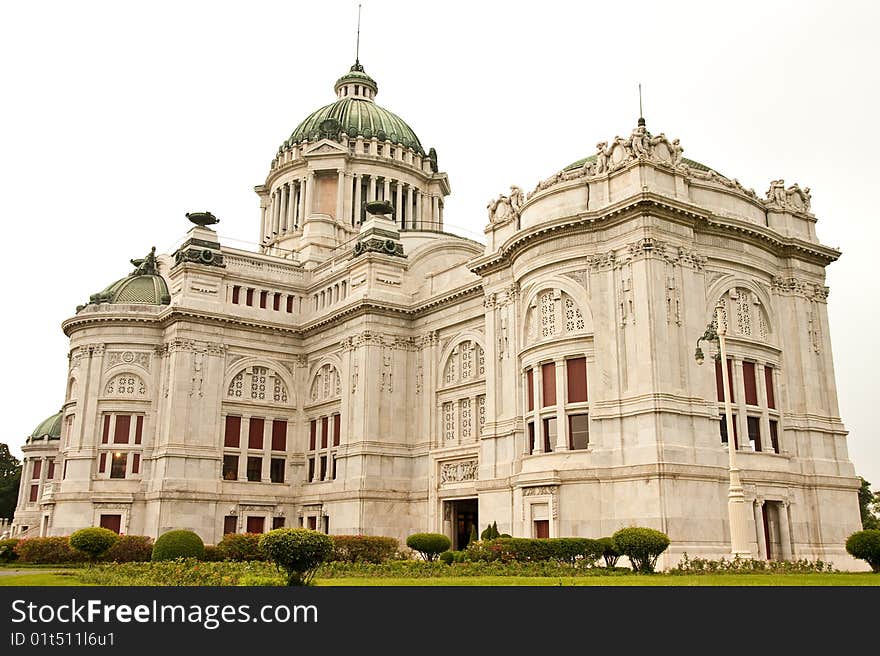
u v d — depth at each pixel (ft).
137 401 222.69
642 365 143.74
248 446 224.94
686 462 138.41
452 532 195.11
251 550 164.04
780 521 150.10
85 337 228.84
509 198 182.91
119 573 109.70
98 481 216.54
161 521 204.13
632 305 148.05
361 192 282.56
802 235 174.29
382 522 199.52
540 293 164.35
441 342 209.05
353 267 223.10
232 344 227.61
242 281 234.17
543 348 159.74
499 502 167.84
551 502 146.92
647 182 150.41
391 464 205.05
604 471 143.33
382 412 207.51
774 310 165.58
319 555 85.20
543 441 157.28
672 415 140.36
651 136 159.84
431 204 299.38
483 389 191.01
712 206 161.17
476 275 197.57
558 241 160.97
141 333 228.02
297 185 286.05
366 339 210.38
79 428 220.43
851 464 164.76
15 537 283.18
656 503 134.51
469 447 189.88
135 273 250.57
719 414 148.77
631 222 150.71
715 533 138.10
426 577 109.40
